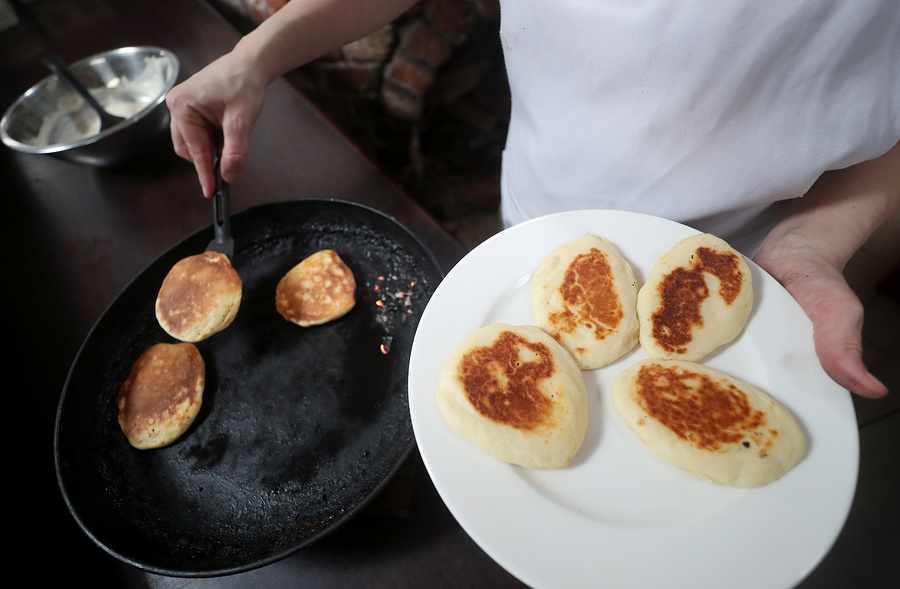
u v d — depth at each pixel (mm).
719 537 550
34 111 1270
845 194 812
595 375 693
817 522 547
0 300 1038
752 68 604
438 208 2273
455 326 716
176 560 703
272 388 854
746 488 576
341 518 667
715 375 648
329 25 1032
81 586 735
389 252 985
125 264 1077
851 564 1205
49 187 1219
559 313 706
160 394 840
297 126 1240
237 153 931
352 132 2051
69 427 803
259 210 997
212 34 1520
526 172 1021
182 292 900
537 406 634
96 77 1350
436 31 1664
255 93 975
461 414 629
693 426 608
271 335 911
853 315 645
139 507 758
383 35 1652
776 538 543
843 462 577
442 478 598
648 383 648
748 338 679
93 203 1179
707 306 684
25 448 860
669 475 603
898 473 1323
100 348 891
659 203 826
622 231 765
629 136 749
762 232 939
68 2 1673
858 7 525
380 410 821
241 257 1007
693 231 743
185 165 1236
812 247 786
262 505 750
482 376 655
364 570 721
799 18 547
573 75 747
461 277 743
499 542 556
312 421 816
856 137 643
